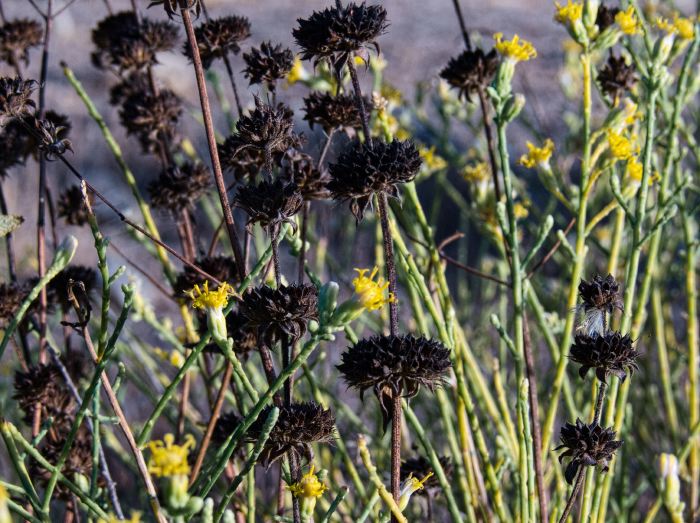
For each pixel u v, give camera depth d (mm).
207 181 507
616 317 508
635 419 625
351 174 401
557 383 478
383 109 484
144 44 528
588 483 452
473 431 469
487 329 747
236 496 487
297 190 411
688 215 548
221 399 446
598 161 484
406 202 528
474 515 485
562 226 826
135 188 512
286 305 400
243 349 445
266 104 423
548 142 493
